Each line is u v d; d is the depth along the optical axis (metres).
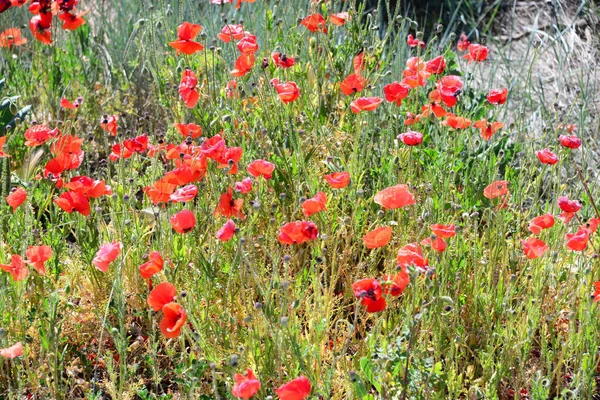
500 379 2.68
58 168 2.88
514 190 3.26
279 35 3.53
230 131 3.20
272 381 2.69
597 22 4.89
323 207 2.67
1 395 2.68
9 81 3.77
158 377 2.69
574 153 3.78
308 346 2.62
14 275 2.60
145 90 4.00
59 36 4.36
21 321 2.71
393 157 3.21
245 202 2.98
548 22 5.06
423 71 3.17
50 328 2.62
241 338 2.77
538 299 2.80
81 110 3.81
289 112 3.18
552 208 3.04
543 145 3.36
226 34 3.22
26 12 4.66
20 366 2.69
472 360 2.84
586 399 2.70
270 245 2.93
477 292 2.82
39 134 2.97
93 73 4.08
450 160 3.21
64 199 2.75
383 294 2.56
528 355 2.79
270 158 3.14
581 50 4.72
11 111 3.29
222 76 3.49
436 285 2.72
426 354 2.68
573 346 2.77
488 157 3.41
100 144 3.72
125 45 4.39
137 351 2.85
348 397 2.59
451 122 3.11
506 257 2.95
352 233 2.94
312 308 2.87
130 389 2.68
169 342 2.76
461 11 5.28
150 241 3.15
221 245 2.91
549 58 4.74
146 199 3.09
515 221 3.18
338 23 3.36
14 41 3.80
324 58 3.45
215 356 2.66
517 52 4.89
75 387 2.71
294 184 3.12
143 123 3.83
